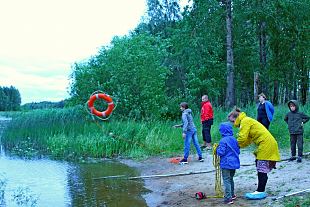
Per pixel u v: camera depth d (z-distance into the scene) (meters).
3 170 13.24
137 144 16.48
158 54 23.83
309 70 26.42
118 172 12.66
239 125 7.85
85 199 9.45
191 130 12.70
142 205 8.77
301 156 10.44
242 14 23.06
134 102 22.03
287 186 8.35
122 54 22.70
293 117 10.59
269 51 27.05
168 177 11.22
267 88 26.78
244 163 11.52
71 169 13.38
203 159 13.05
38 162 14.91
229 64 22.88
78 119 22.69
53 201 9.32
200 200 8.37
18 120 23.78
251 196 7.77
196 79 24.84
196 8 24.45
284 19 23.61
